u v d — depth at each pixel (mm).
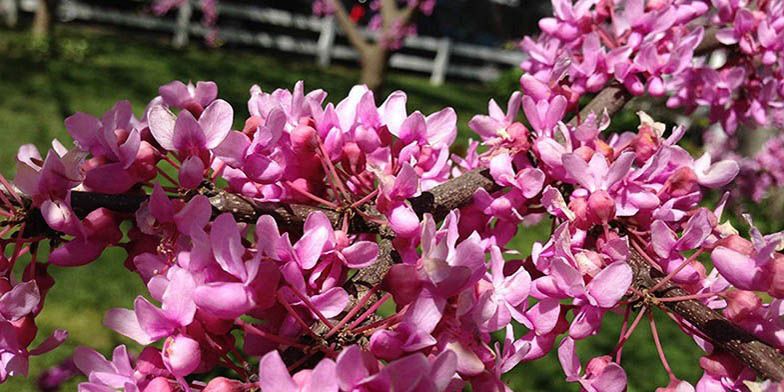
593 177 2232
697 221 2064
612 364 1994
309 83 22469
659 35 3014
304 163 2146
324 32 26594
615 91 3041
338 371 1394
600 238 2213
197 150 1906
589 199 2180
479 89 27297
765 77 3615
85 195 1973
